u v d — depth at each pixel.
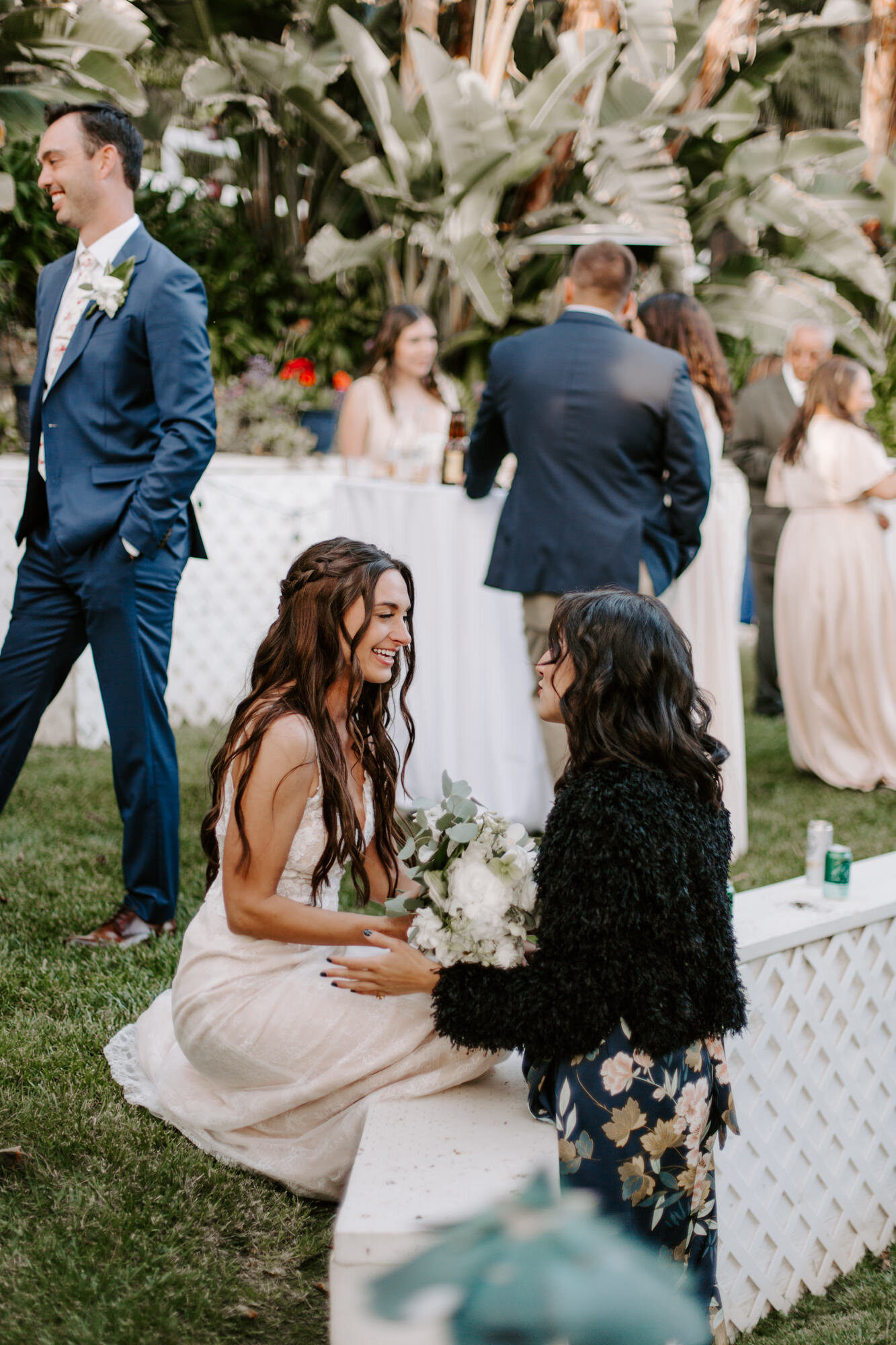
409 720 2.24
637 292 6.36
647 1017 1.67
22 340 6.34
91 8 5.19
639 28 6.06
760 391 5.86
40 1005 2.70
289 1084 2.03
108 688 3.05
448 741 4.07
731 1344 2.21
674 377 3.45
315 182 7.51
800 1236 2.40
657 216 6.28
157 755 3.07
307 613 2.01
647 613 1.80
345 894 3.54
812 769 5.12
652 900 1.67
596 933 1.67
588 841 1.68
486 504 3.93
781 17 7.06
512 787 4.05
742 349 8.12
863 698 5.00
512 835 1.85
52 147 2.95
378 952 2.24
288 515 5.90
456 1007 1.79
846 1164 2.49
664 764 1.76
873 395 8.17
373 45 6.12
